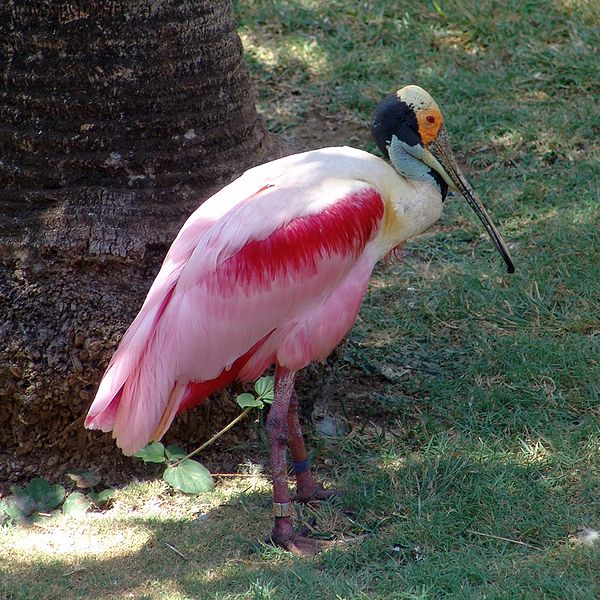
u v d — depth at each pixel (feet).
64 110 33.81
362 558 30.55
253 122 37.14
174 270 30.99
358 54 63.57
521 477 33.47
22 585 30.01
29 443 35.01
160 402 30.17
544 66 61.11
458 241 48.93
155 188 34.47
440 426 37.01
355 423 37.91
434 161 34.27
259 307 30.86
